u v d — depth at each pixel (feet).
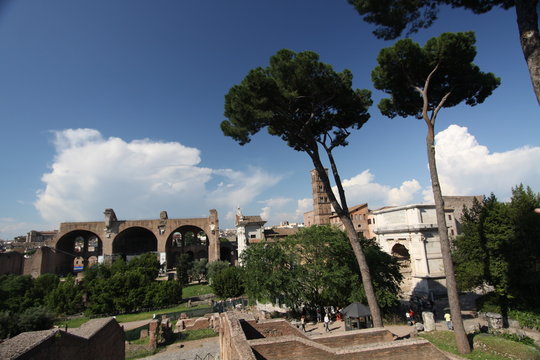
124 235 301.63
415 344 45.16
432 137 61.36
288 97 62.90
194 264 250.57
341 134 77.82
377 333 53.57
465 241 81.82
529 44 34.68
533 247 68.03
